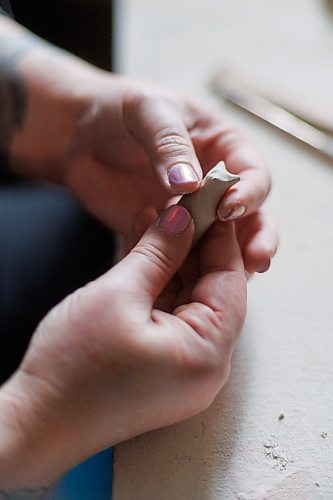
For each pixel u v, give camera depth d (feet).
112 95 1.50
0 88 1.62
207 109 1.55
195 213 1.28
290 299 1.44
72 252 1.60
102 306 1.19
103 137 1.54
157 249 1.25
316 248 1.52
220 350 1.22
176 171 1.30
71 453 1.20
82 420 1.17
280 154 1.70
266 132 1.75
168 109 1.42
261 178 1.42
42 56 1.65
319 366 1.35
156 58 1.94
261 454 1.26
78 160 1.60
